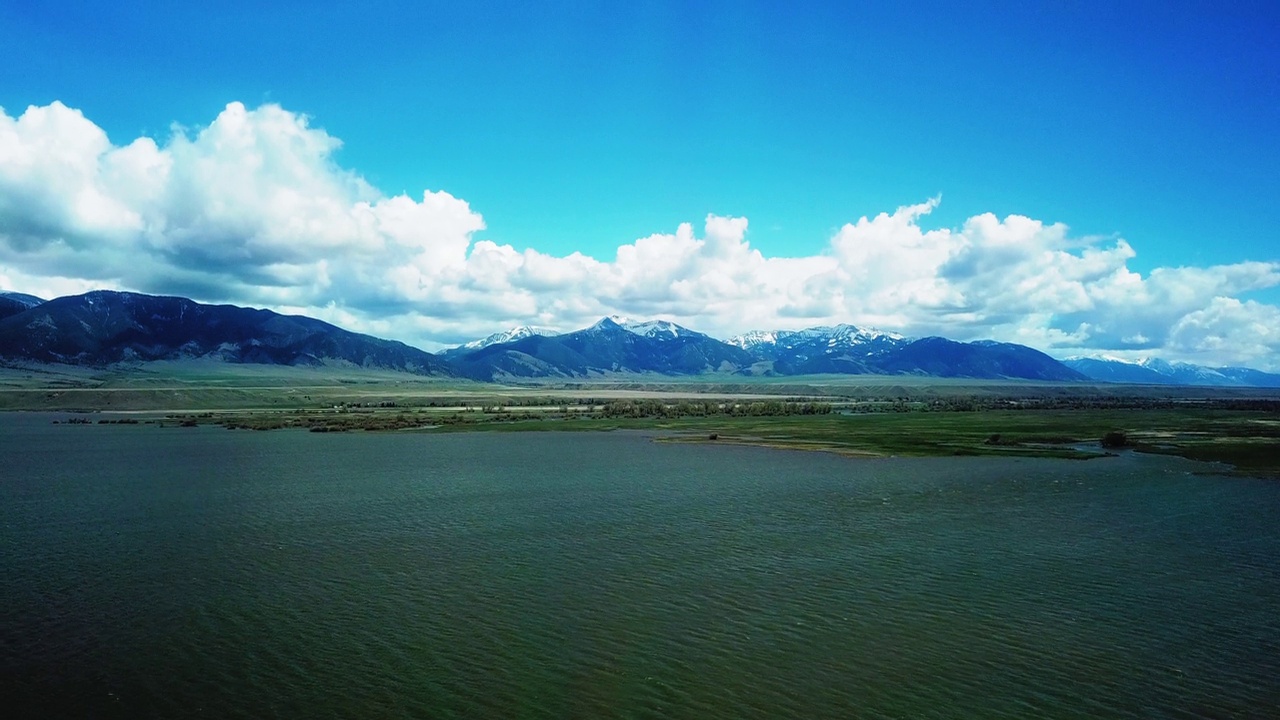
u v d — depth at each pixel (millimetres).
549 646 44531
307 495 98688
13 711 36844
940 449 152125
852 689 38750
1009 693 38188
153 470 126500
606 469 125875
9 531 76062
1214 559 62406
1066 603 51531
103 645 45031
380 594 54531
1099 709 36500
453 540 71312
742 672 40750
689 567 61094
